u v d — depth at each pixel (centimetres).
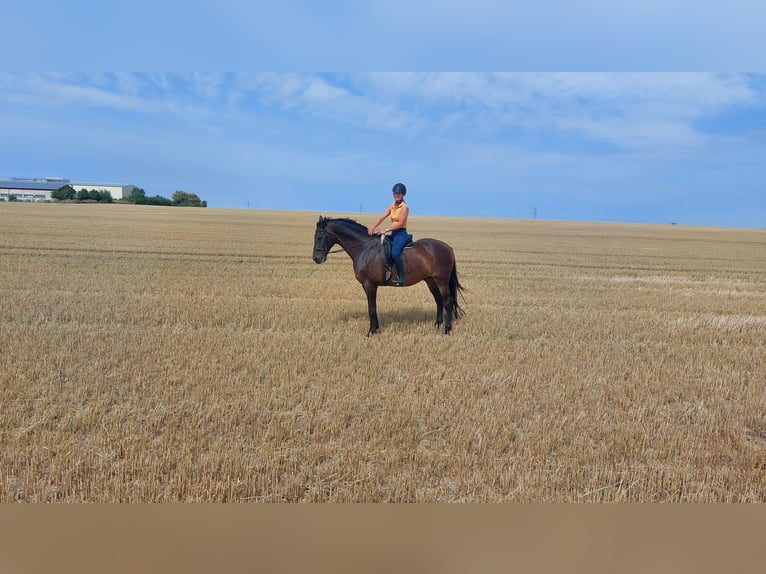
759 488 423
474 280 1820
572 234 5212
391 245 872
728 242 4631
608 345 906
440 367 729
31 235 2753
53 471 417
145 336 848
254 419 542
